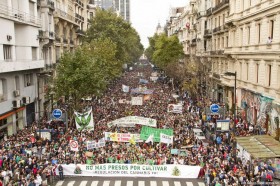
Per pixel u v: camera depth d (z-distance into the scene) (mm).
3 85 35062
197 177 25531
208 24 65750
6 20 34062
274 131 30938
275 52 31734
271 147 24469
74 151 27984
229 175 22156
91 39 74938
